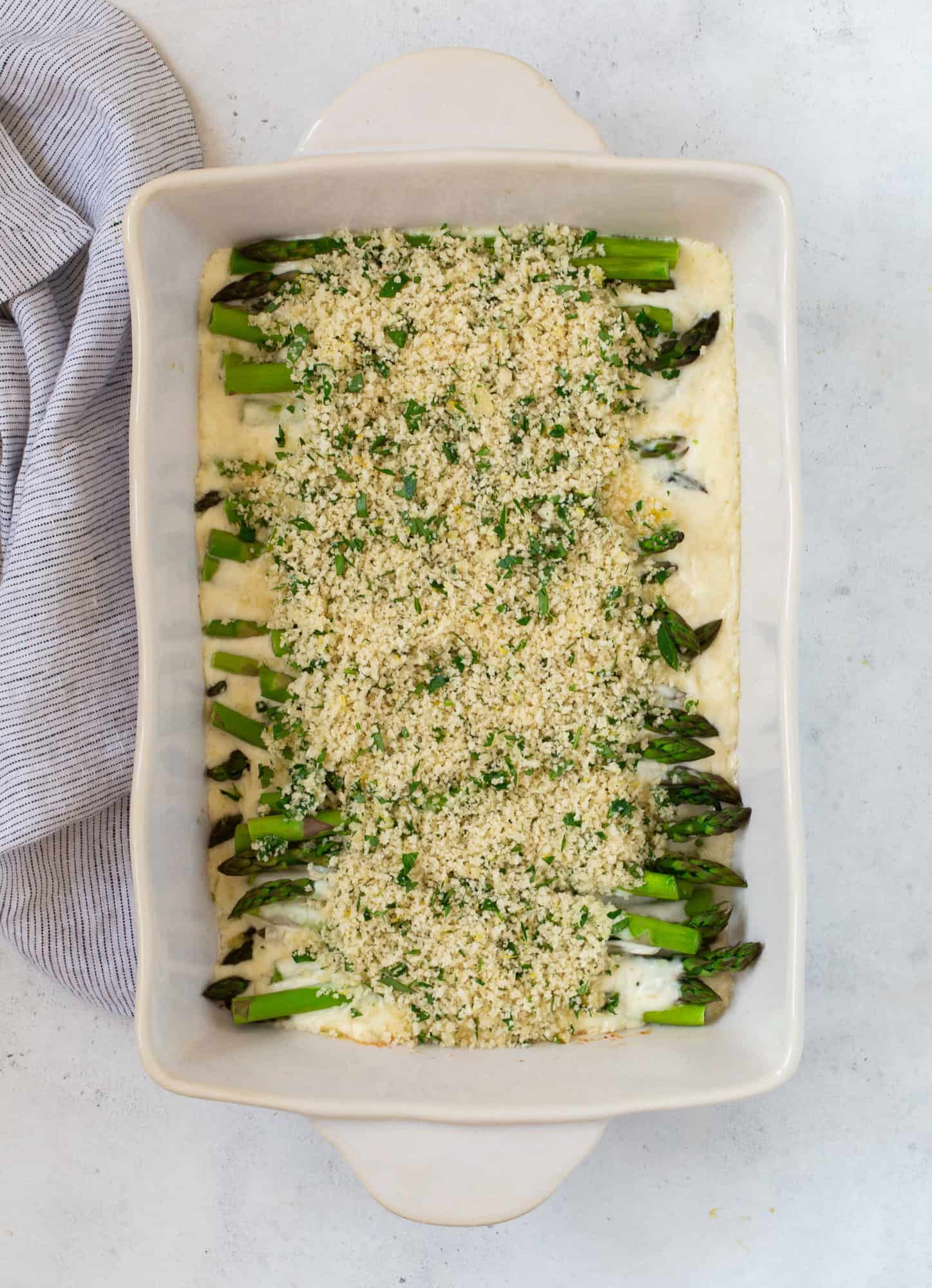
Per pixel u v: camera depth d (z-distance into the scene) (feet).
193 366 2.04
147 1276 2.23
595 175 1.94
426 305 2.02
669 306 2.05
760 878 2.02
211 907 2.05
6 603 2.10
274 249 2.03
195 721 2.02
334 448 2.02
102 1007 2.21
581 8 2.21
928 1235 2.24
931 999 2.25
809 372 2.24
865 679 2.25
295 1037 2.02
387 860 2.02
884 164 2.23
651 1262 2.24
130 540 2.11
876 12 2.22
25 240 2.14
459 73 2.01
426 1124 1.95
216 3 2.20
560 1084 1.96
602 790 2.03
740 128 2.22
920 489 2.25
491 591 2.02
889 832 2.25
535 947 2.03
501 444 2.02
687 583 2.06
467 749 2.03
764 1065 1.94
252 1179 2.24
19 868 2.16
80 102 2.14
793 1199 2.24
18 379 2.15
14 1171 2.24
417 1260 2.23
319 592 2.02
